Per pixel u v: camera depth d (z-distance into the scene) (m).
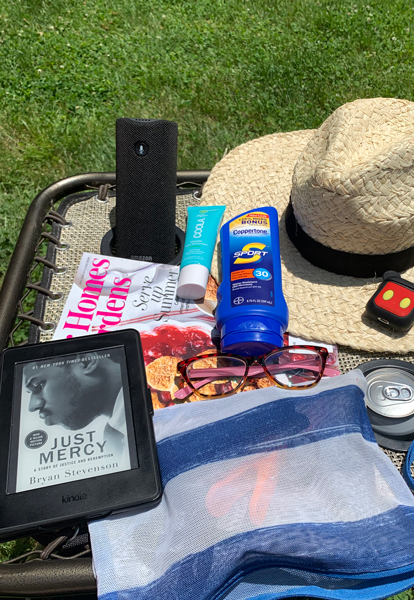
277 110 1.76
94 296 0.82
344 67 1.96
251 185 0.93
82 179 1.03
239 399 0.64
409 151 0.66
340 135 0.72
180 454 0.58
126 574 0.52
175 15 2.22
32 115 1.72
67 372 0.64
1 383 0.64
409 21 2.22
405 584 0.54
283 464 0.57
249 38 2.09
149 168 0.81
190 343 0.77
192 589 0.50
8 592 0.56
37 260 0.90
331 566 0.51
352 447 0.59
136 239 0.86
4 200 1.46
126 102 1.79
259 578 0.55
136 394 0.63
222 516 0.53
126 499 0.55
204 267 0.80
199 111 1.77
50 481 0.56
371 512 0.54
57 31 2.08
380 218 0.69
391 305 0.72
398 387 0.70
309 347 0.71
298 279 0.81
